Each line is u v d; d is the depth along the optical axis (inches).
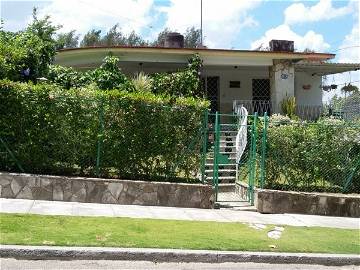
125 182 431.5
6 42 610.2
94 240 292.4
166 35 829.2
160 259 284.4
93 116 442.3
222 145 614.2
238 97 882.8
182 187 442.6
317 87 898.7
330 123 502.0
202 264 287.9
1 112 431.8
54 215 353.4
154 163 456.4
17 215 341.1
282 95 763.4
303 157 486.3
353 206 474.6
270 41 842.2
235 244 314.3
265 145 477.1
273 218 426.6
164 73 730.2
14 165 434.9
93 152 444.8
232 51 730.2
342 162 496.7
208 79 882.1
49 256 268.5
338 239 357.1
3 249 263.7
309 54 750.5
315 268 300.8
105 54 720.3
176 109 458.0
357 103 830.5
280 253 305.9
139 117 449.7
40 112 434.9
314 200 467.5
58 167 441.4
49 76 645.9
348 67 828.6
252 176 481.4
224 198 501.0
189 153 462.0
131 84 661.9
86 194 423.2
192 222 373.7
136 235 314.3
